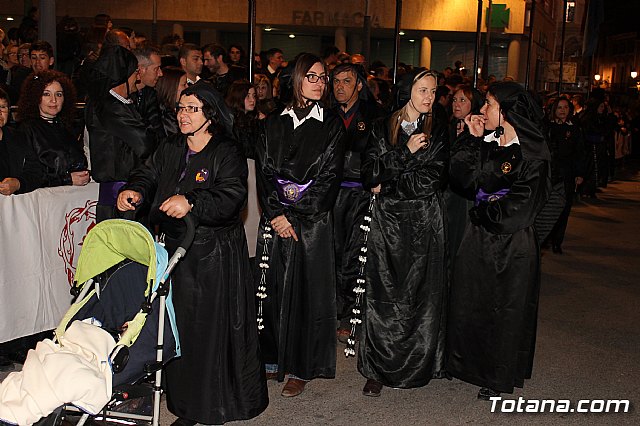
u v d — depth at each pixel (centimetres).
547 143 504
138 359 376
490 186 504
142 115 582
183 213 404
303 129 511
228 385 450
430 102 510
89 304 389
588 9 1820
